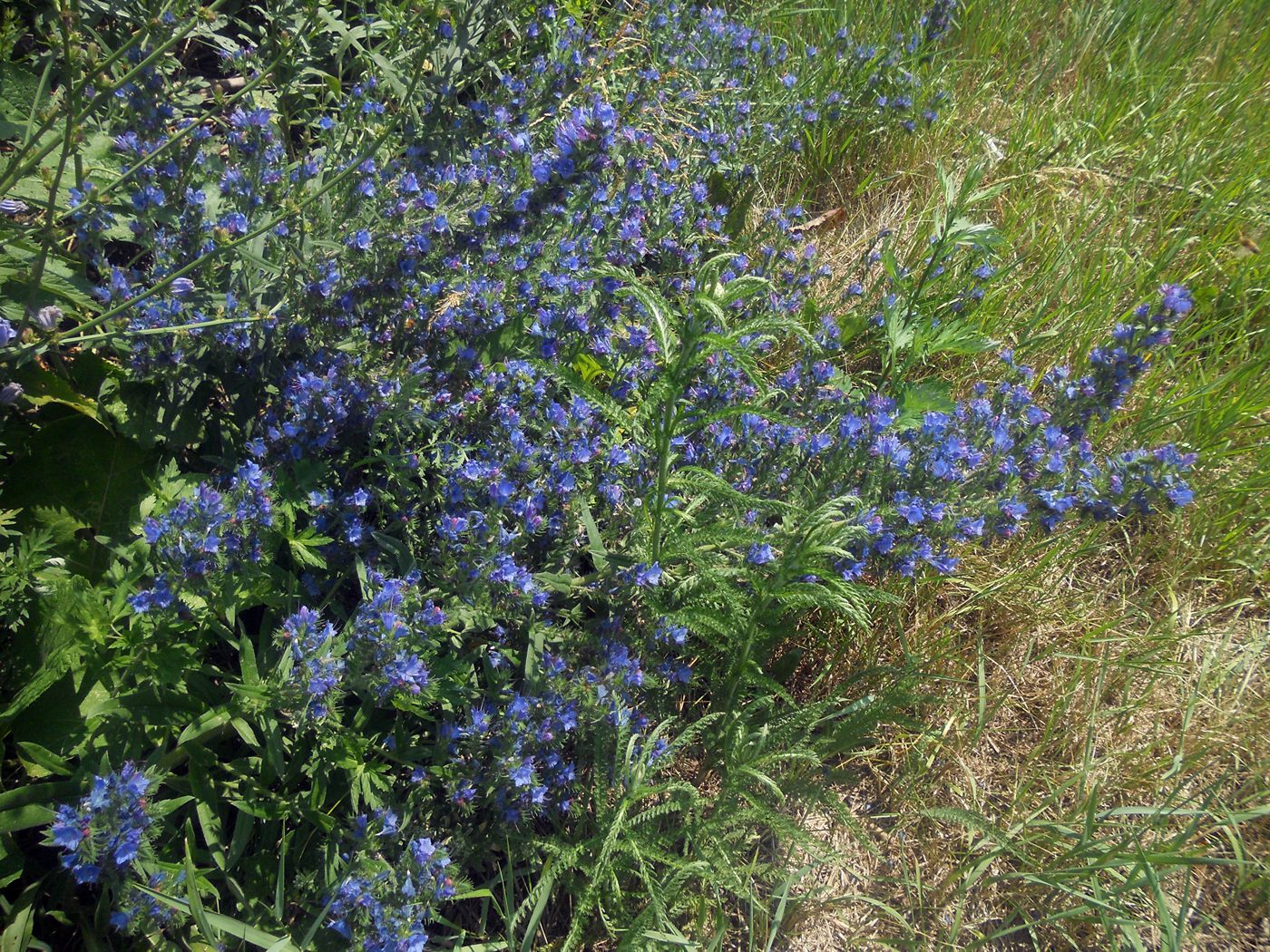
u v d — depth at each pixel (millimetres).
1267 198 1208
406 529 699
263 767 604
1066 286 1120
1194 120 1347
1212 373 1041
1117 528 947
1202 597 921
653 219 979
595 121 717
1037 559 909
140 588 632
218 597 588
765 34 1298
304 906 585
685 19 1185
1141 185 1257
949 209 961
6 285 659
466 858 644
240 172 741
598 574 722
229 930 542
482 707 661
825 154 1247
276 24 793
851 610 636
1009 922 730
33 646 585
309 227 731
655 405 646
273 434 674
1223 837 777
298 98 981
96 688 585
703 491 719
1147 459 772
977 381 1041
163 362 670
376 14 987
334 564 692
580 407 747
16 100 742
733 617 677
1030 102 1373
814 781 716
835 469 763
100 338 614
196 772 581
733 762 673
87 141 723
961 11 1460
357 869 567
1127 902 731
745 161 1146
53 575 616
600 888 651
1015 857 744
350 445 728
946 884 726
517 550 696
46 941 568
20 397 646
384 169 800
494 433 731
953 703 820
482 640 711
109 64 590
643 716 713
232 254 698
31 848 582
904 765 786
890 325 961
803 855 738
